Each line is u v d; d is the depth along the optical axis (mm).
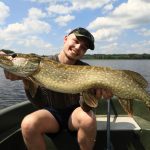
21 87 5871
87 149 1054
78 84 997
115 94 992
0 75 9266
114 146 1230
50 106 1136
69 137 1163
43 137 1089
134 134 1228
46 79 999
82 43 1120
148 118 1406
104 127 1268
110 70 989
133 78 980
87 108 1045
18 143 1217
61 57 1157
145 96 982
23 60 971
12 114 1276
